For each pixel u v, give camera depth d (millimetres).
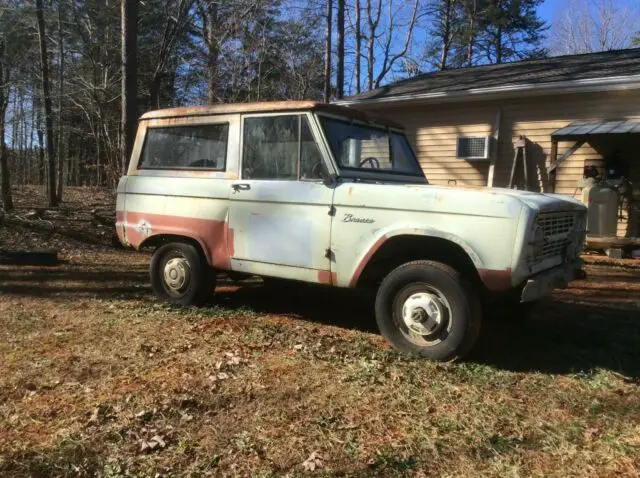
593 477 2713
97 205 15367
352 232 4480
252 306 5984
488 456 2900
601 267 8766
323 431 3121
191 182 5500
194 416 3273
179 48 17984
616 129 9664
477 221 3988
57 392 3586
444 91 12195
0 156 12227
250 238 5082
